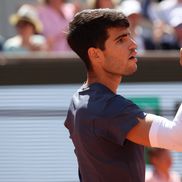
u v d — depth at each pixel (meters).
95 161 7.04
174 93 14.35
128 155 6.96
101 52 7.13
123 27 7.11
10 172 14.22
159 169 13.51
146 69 14.29
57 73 14.25
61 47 17.72
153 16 18.95
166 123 6.66
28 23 17.05
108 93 7.05
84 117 7.01
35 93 14.27
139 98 14.33
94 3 17.55
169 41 18.23
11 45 16.97
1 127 14.19
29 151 14.19
